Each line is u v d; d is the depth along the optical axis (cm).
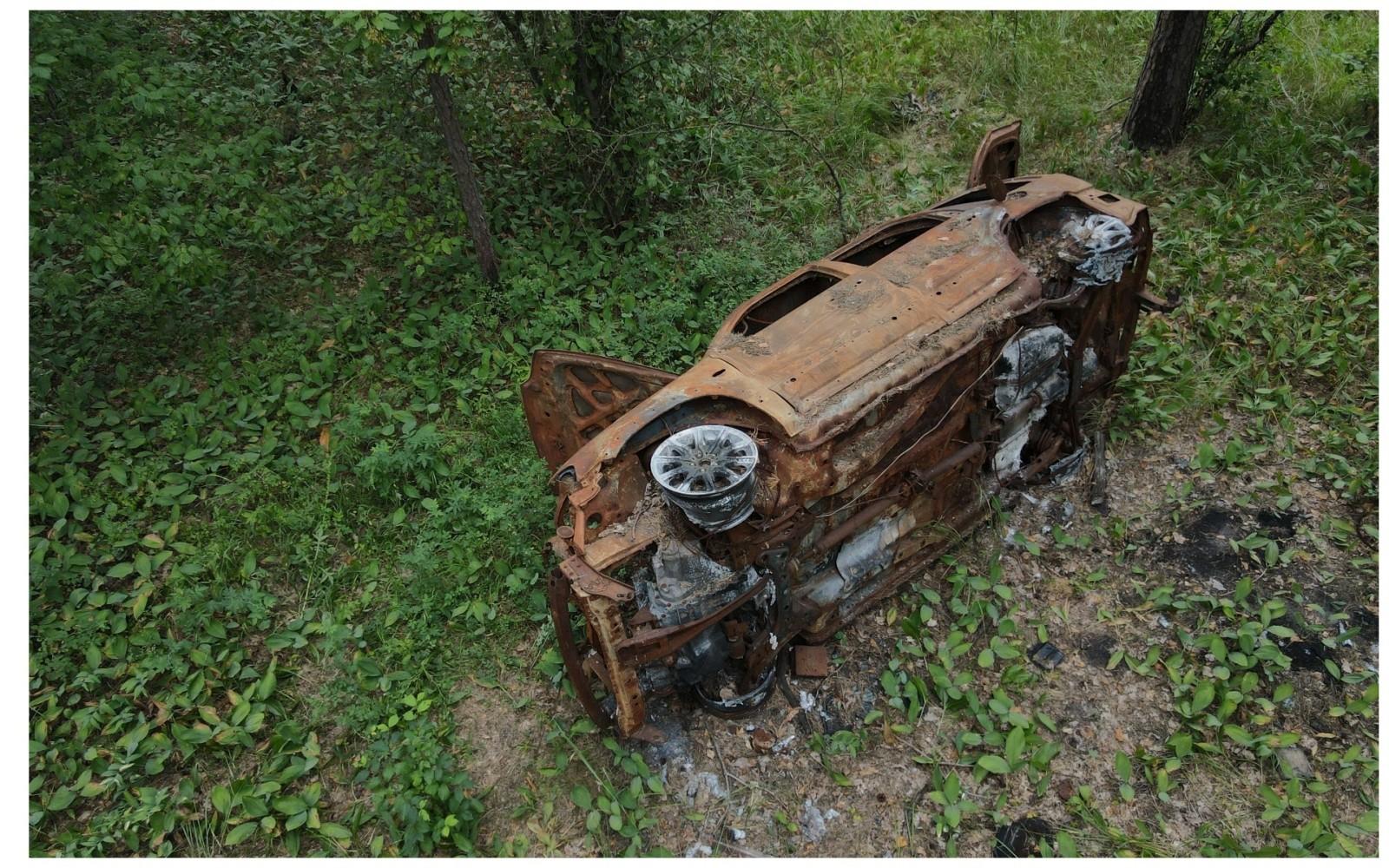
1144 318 612
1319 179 714
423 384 584
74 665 450
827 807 383
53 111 555
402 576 488
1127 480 516
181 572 485
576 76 644
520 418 552
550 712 424
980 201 500
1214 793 375
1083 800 374
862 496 408
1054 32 902
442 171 683
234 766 416
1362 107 762
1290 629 429
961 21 950
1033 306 428
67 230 532
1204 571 463
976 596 455
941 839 369
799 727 412
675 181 752
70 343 629
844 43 928
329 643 447
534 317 628
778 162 796
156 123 590
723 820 381
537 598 460
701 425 377
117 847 390
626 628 358
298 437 567
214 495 535
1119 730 400
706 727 413
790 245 684
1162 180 743
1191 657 423
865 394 382
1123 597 456
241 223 639
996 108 837
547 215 718
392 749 407
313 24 862
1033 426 505
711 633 384
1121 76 853
